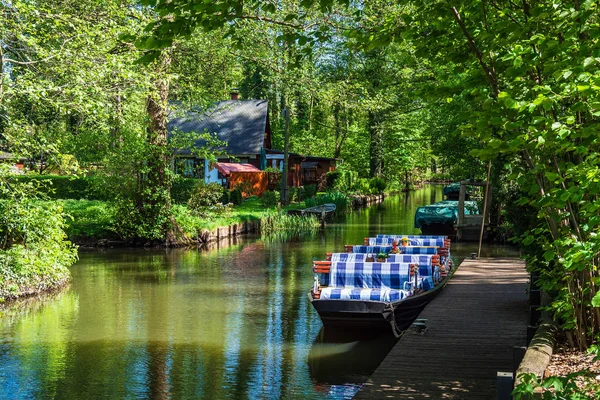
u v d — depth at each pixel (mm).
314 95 28016
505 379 6113
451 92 7609
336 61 39531
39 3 18156
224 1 6770
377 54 38250
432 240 19906
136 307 16453
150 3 6801
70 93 16188
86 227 29594
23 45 16594
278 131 72000
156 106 28234
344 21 17281
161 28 6809
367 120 63719
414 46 8094
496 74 7270
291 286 19250
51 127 28219
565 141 5496
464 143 32625
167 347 12930
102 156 28906
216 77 29734
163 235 28609
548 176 5605
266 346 13008
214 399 10023
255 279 20422
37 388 10500
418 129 65938
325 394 10273
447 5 7094
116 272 21750
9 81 15328
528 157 7023
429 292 14625
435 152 35188
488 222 29297
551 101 5168
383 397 8367
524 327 12086
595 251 5133
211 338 13609
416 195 67188
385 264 14617
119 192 28859
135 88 18781
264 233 34031
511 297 15031
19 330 14211
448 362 9945
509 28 6422
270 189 49594
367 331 13828
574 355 7645
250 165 50875
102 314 15695
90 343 13203
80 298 17562
